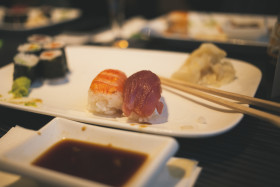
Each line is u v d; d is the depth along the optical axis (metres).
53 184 0.16
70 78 0.34
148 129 0.21
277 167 0.19
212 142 0.22
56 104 0.28
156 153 0.19
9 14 0.67
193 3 0.82
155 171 0.16
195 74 0.30
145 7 0.86
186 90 0.28
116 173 0.18
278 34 0.26
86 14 0.83
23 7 0.71
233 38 0.48
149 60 0.37
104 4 0.83
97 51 0.40
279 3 0.72
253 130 0.23
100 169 0.18
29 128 0.24
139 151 0.20
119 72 0.27
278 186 0.18
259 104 0.24
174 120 0.24
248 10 0.76
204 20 0.56
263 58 0.39
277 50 0.26
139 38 0.51
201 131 0.21
